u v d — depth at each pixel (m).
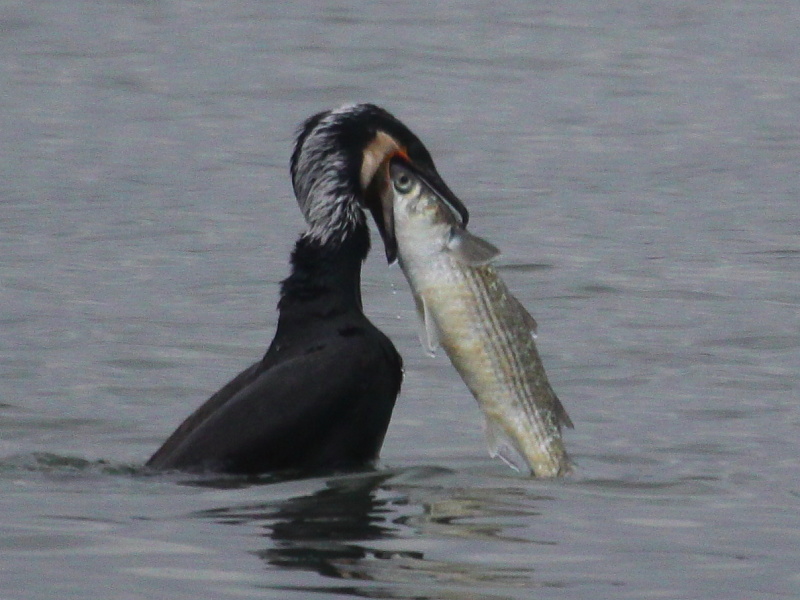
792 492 10.54
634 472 10.98
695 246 19.78
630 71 35.38
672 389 13.66
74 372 14.13
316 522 9.55
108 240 20.30
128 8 43.34
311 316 10.65
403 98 32.00
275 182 24.45
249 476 10.46
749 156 26.41
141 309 16.67
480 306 9.89
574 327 15.93
